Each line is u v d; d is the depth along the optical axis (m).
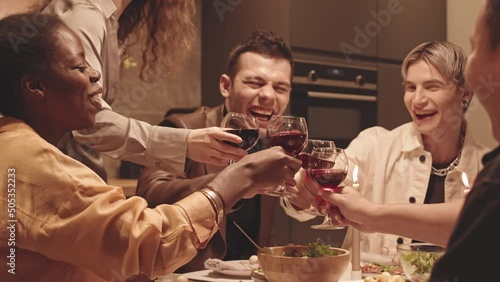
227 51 3.84
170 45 2.31
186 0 2.28
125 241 1.16
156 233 1.17
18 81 1.25
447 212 1.43
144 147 1.73
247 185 1.31
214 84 3.94
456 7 4.09
